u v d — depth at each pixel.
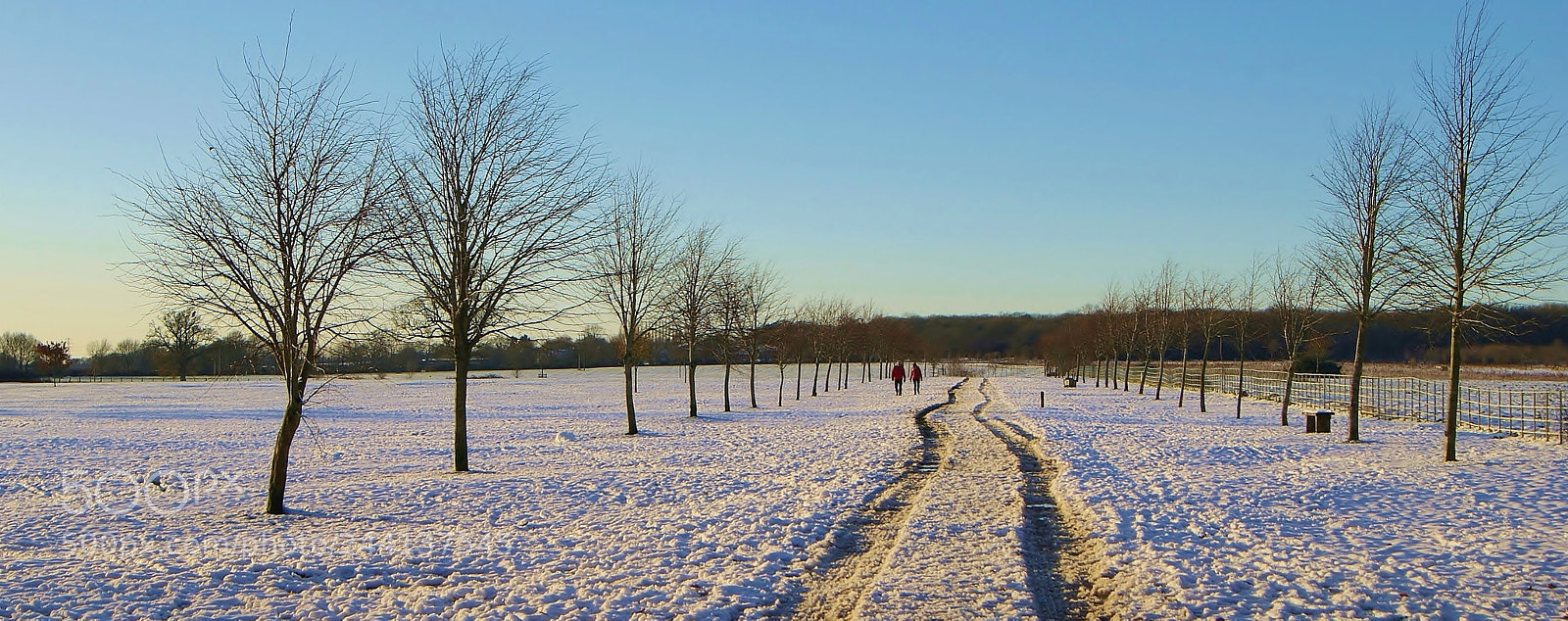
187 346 76.00
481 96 15.96
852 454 19.62
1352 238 20.98
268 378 89.31
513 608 7.95
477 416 33.47
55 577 8.74
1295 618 7.65
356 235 12.30
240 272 12.16
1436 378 48.66
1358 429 23.55
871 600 8.31
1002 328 141.12
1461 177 16.38
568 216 16.59
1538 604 7.82
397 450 20.80
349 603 8.03
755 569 9.33
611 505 12.98
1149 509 12.38
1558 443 20.09
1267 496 13.30
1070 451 19.80
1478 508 12.04
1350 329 29.44
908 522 11.84
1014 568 9.43
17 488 14.98
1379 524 11.20
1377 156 19.97
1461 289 16.53
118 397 52.56
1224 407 35.06
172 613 7.75
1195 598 8.25
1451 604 7.86
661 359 113.75
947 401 42.59
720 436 24.27
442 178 16.02
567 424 28.83
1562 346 57.06
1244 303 33.88
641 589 8.57
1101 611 8.16
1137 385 58.00
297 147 12.13
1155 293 45.12
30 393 58.69
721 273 34.69
